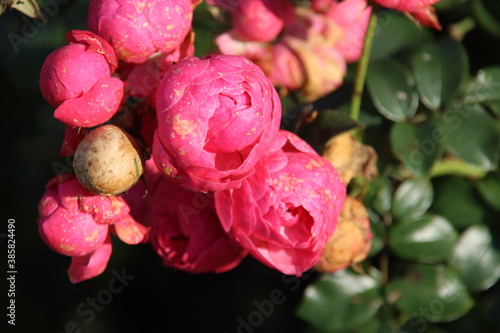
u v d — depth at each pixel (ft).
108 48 1.56
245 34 1.84
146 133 1.57
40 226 1.59
